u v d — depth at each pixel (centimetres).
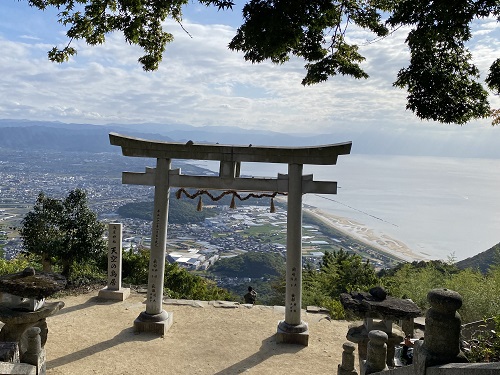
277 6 505
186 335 809
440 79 541
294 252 792
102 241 1227
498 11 434
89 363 676
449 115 553
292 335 784
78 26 687
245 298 1073
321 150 767
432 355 296
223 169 807
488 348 629
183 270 1555
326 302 1105
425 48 544
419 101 560
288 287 798
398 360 576
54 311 609
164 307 962
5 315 568
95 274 1269
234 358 721
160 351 734
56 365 661
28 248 1185
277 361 713
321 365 701
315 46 625
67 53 706
